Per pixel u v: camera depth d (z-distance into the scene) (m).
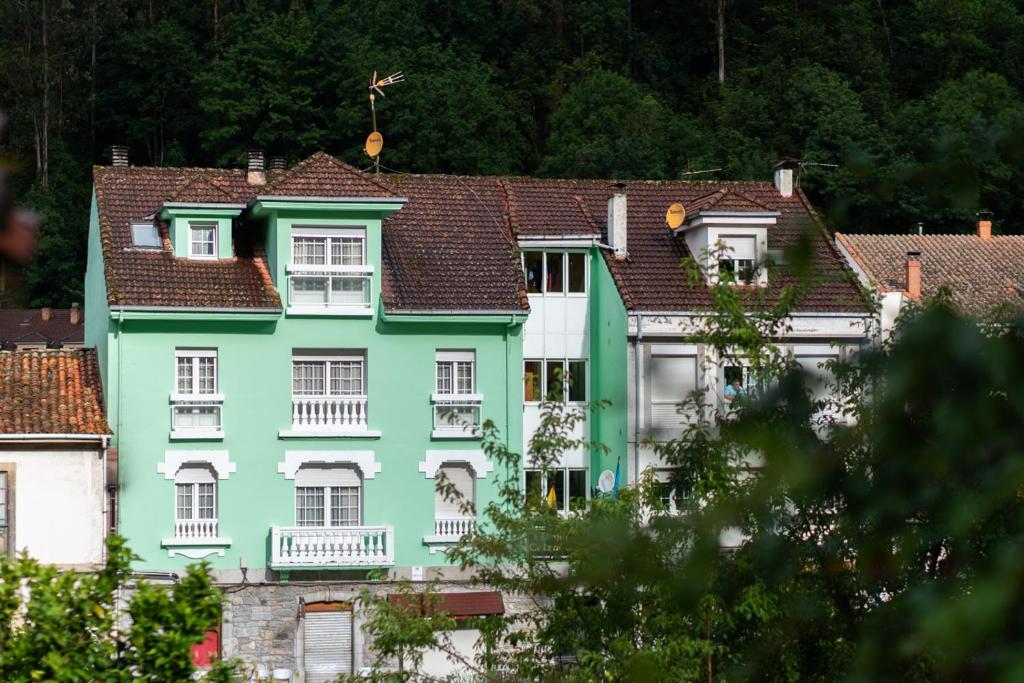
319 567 40.66
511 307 42.91
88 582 15.86
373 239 42.50
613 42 96.56
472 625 24.83
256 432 41.28
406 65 87.94
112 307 40.12
